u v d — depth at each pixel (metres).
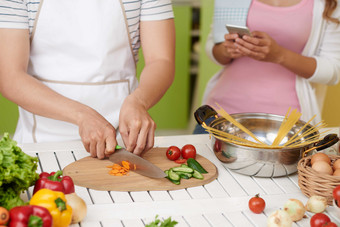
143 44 1.71
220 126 1.47
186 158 1.42
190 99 3.75
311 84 2.24
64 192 1.08
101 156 1.39
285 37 2.16
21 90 1.48
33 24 1.59
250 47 2.02
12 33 1.50
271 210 1.17
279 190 1.28
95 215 1.12
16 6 1.50
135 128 1.37
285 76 2.17
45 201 0.97
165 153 1.47
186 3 3.50
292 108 2.15
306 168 1.22
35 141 1.70
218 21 2.27
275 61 2.07
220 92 2.27
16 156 1.01
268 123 1.50
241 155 1.30
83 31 1.62
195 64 3.68
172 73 1.66
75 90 1.66
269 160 1.29
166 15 1.68
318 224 1.04
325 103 3.18
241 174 1.37
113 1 1.61
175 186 1.26
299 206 1.11
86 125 1.38
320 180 1.18
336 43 2.14
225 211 1.16
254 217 1.14
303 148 1.29
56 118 1.46
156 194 1.24
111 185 1.25
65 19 1.60
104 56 1.65
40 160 1.40
